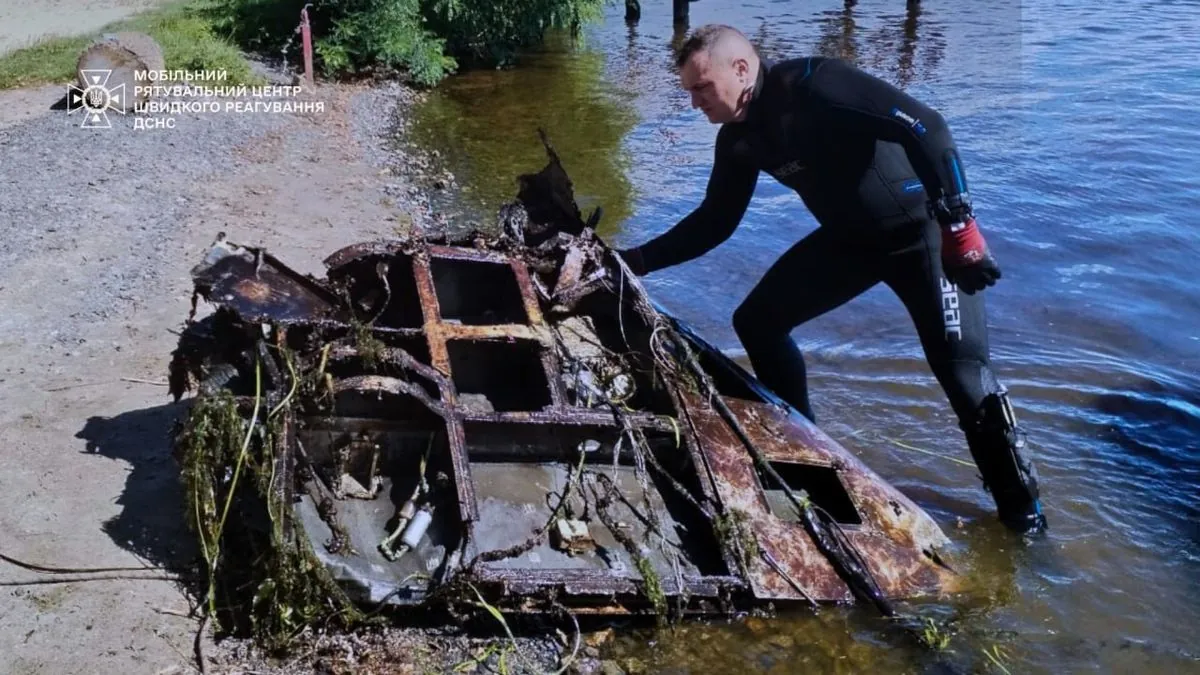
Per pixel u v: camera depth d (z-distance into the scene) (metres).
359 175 8.94
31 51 12.27
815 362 5.95
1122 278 7.09
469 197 8.52
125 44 10.10
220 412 3.45
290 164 9.00
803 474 4.32
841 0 19.05
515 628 3.57
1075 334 6.34
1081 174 9.02
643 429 3.98
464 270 4.61
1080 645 3.73
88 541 3.74
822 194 4.25
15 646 3.26
